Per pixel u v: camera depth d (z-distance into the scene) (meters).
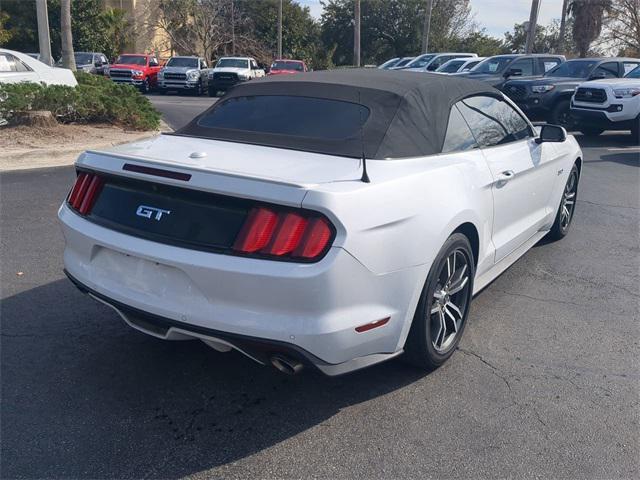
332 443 3.26
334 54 52.56
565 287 5.49
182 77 28.44
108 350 4.14
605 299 5.25
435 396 3.71
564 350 4.33
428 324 3.71
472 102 4.73
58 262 5.70
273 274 3.01
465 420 3.48
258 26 47.88
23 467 3.01
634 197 9.02
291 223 3.05
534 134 5.61
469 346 4.35
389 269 3.31
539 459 3.17
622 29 37.94
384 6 49.38
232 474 3.01
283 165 3.46
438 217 3.61
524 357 4.21
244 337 3.09
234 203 3.17
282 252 3.04
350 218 3.10
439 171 3.81
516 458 3.17
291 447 3.22
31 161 10.17
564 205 6.62
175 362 4.02
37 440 3.22
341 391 3.75
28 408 3.48
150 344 4.24
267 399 3.65
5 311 4.67
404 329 3.51
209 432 3.33
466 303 4.17
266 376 3.89
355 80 4.49
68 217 3.78
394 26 49.81
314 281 3.01
